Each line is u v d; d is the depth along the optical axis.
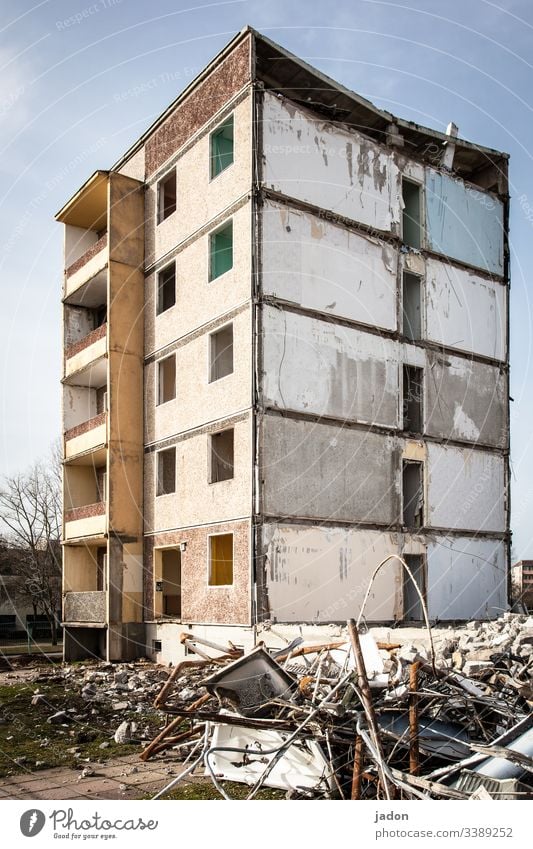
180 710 7.53
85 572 27.00
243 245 20.27
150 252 25.06
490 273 26.31
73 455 26.47
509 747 7.00
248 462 19.36
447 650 11.98
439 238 24.83
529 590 27.47
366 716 7.14
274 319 20.03
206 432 21.27
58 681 18.44
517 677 9.78
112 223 24.91
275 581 19.08
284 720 7.66
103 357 24.91
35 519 36.62
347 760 7.59
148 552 23.66
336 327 21.42
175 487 22.56
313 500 20.19
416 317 24.14
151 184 25.33
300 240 20.91
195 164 22.81
